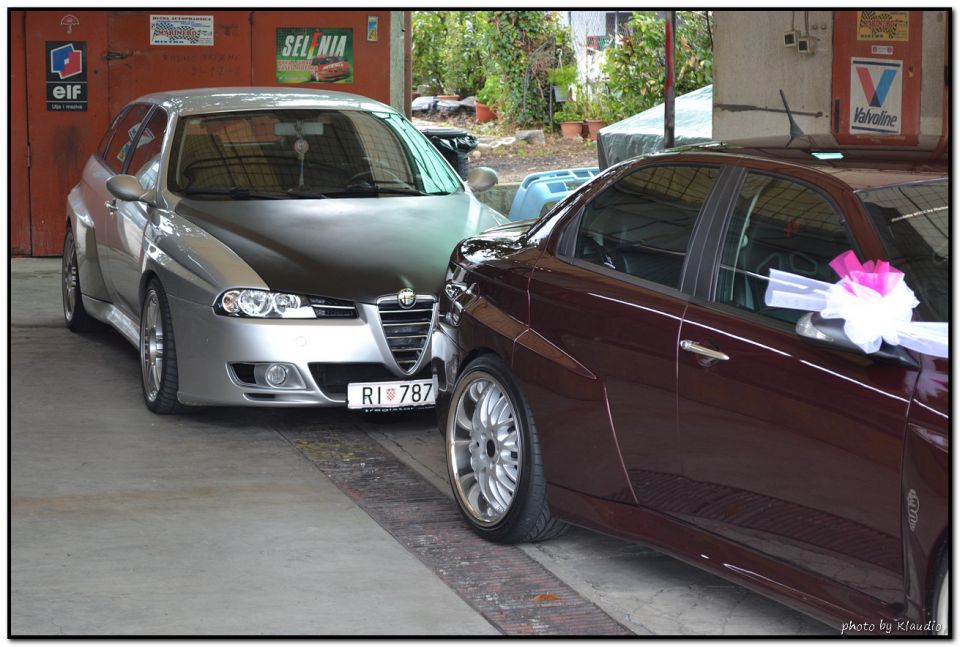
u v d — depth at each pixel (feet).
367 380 20.62
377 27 39.52
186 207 22.70
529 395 15.07
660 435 13.25
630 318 13.69
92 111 37.86
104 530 16.33
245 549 15.71
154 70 38.11
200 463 19.47
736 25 25.81
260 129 24.80
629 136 32.63
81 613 13.61
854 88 23.21
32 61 37.40
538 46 71.77
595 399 14.07
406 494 18.12
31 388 24.04
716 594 14.42
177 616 13.57
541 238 15.89
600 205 15.10
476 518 16.22
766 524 12.07
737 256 12.87
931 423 10.41
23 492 17.83
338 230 22.02
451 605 14.01
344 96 26.81
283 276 20.44
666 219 13.94
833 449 11.27
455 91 81.10
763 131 25.49
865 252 11.42
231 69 38.63
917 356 10.69
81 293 28.04
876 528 10.93
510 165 59.06
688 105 34.40
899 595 10.80
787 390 11.72
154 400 22.09
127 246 24.08
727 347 12.43
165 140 24.32
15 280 35.32
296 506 17.47
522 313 15.44
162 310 21.44
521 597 14.28
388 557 15.51
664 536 13.35
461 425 16.61
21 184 37.93
